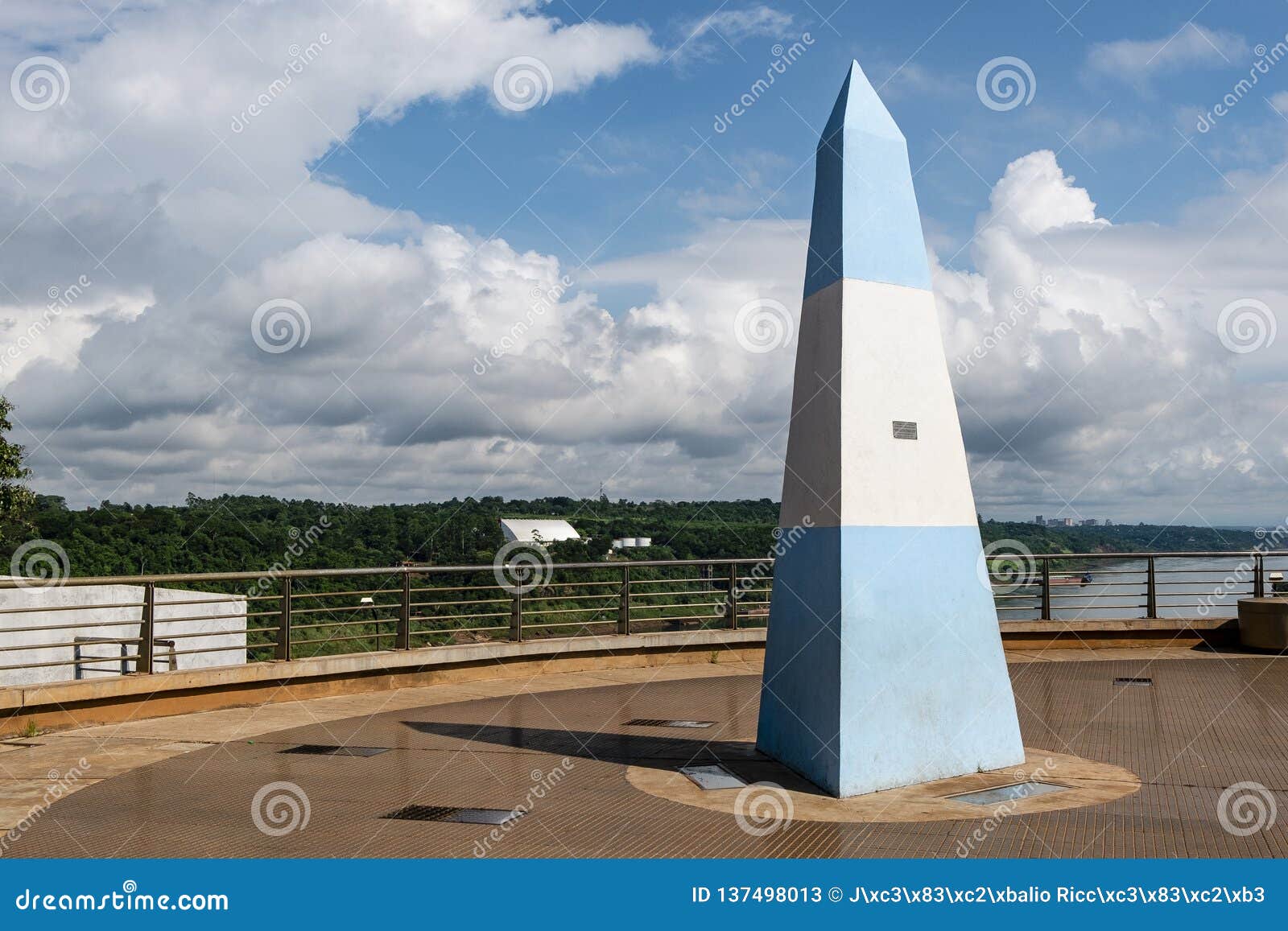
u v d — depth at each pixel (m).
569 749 9.28
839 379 8.05
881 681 7.73
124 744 9.73
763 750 8.93
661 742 9.57
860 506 7.90
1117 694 11.77
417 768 8.50
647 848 6.21
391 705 12.05
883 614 7.84
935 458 8.35
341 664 12.81
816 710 7.91
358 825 6.73
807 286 8.74
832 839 6.36
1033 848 6.09
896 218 8.50
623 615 15.70
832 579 7.85
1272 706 10.83
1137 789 7.39
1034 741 9.15
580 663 15.08
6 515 21.72
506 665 14.41
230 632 12.09
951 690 8.04
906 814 6.91
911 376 8.36
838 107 8.62
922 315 8.51
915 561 8.08
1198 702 11.12
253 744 9.65
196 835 6.53
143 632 11.36
